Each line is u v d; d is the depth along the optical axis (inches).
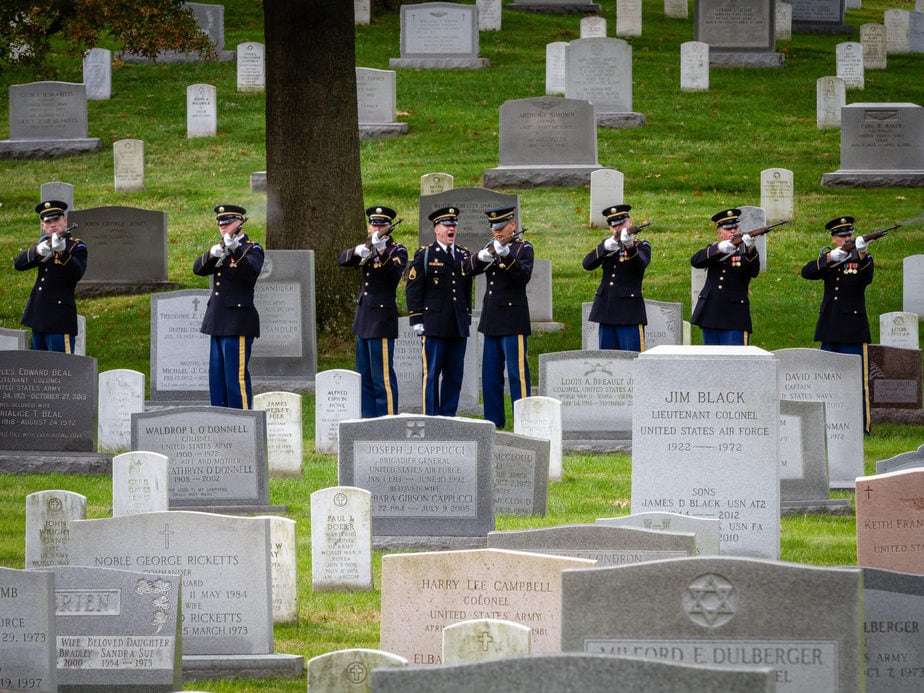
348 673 852.6
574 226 3004.4
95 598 982.4
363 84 3745.1
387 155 3553.2
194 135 3789.4
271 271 2220.7
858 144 3302.2
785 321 2500.0
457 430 1413.6
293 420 1712.6
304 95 2470.5
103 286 2743.6
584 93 3767.2
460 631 873.5
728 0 4367.6
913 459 1354.6
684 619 794.8
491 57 4471.0
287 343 2226.9
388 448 1418.6
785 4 4783.5
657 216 3088.1
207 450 1561.3
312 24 2463.1
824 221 3053.6
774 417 1174.3
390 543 1406.3
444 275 1919.3
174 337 2108.8
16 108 3688.5
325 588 1283.2
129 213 2733.8
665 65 4397.1
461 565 971.3
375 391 1962.4
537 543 1026.1
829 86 3740.2
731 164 3457.2
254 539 1061.8
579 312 2578.7
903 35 4768.7
